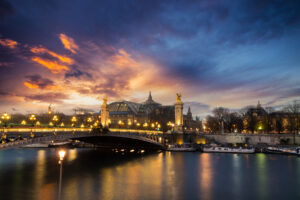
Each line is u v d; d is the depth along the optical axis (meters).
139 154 97.06
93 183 46.50
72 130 68.00
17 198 36.00
